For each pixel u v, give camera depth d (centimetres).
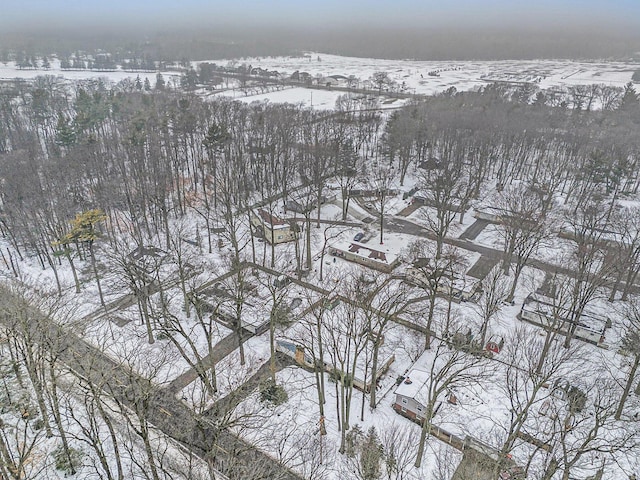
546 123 13388
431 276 5216
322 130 12800
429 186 9500
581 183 10238
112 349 5306
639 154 10938
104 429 4250
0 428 3750
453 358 4059
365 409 4569
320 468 3912
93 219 6103
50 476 3747
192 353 5334
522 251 6128
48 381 4469
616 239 7619
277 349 5409
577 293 5150
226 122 11888
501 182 10556
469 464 3994
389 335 5578
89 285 6750
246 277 6775
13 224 7512
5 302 4603
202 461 3938
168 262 6950
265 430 4281
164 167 10138
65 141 10581
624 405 4484
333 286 6638
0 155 10988
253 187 10219
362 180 9925
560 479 3719
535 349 5056
